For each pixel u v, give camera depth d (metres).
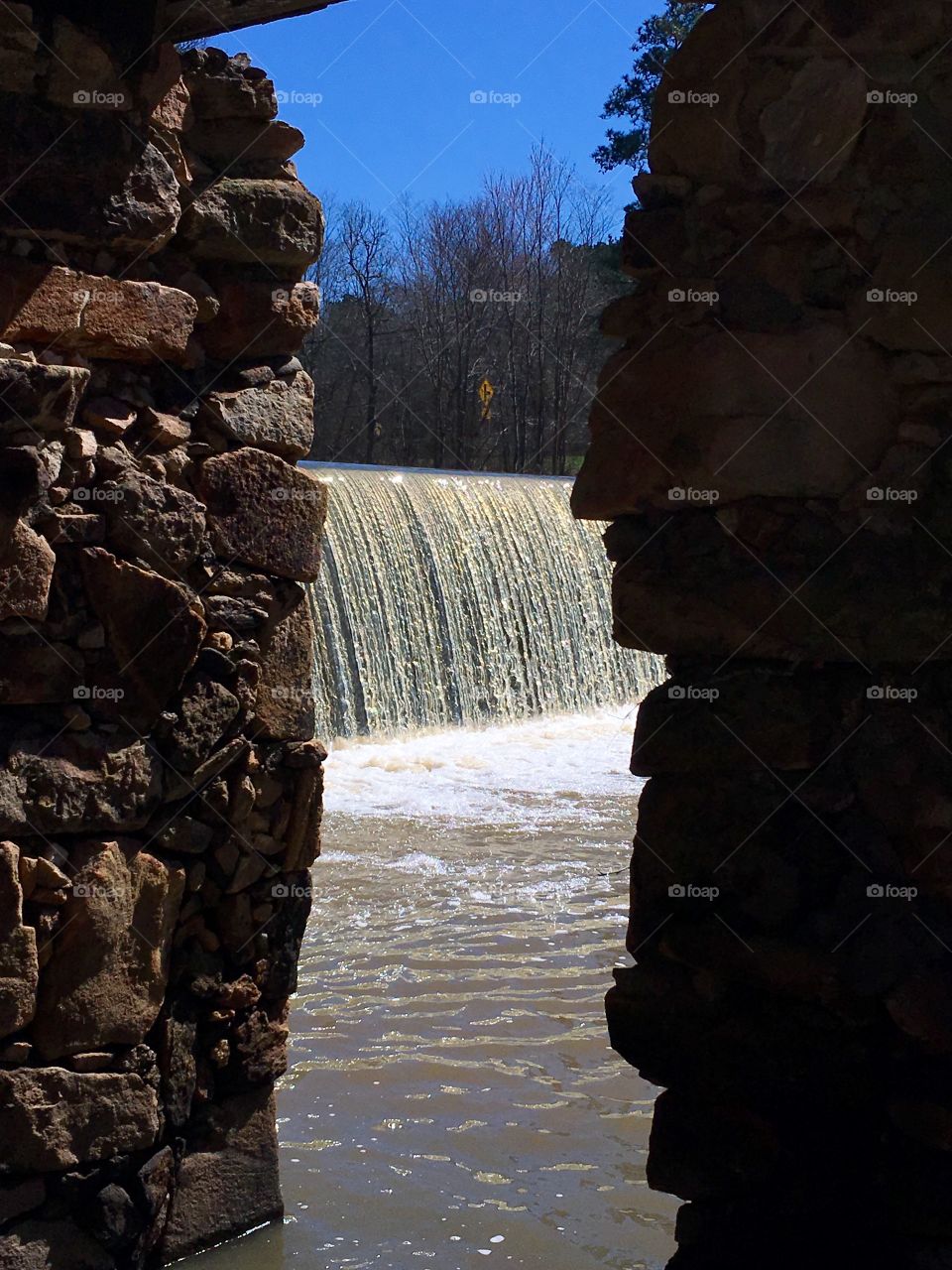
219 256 4.91
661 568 3.31
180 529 4.71
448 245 35.16
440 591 16.61
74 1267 4.53
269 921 5.11
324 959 8.22
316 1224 5.00
